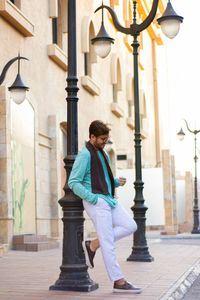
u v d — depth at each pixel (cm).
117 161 3381
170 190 2808
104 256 770
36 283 900
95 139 774
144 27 1322
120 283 780
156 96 4841
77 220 810
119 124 3400
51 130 2145
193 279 1030
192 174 3931
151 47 4803
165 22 1157
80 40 2638
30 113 1948
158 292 794
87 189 762
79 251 810
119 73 3416
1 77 1408
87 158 761
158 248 1780
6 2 1727
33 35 1952
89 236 2581
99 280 928
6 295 773
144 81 4391
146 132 4225
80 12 2647
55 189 2133
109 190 774
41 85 2089
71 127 834
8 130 1694
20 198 1823
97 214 755
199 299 815
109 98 3203
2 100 1692
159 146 4797
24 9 1956
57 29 2391
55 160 2142
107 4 3238
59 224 2133
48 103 2156
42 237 1809
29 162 1923
